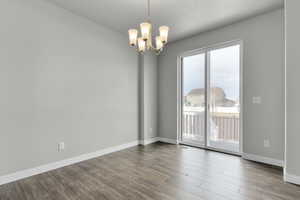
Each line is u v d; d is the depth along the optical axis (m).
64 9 2.69
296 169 2.09
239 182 2.15
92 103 3.09
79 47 2.89
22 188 2.02
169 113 4.18
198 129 3.82
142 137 4.02
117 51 3.54
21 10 2.22
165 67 4.24
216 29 3.34
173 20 3.00
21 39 2.23
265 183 2.12
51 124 2.54
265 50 2.76
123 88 3.67
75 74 2.83
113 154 3.30
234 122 3.28
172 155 3.23
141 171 2.51
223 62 3.41
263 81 2.79
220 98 3.47
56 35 2.59
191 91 3.92
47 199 1.81
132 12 2.77
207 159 3.00
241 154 3.10
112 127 3.44
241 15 2.83
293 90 2.11
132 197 1.84
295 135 2.10
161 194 1.90
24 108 2.27
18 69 2.21
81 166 2.70
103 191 1.96
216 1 2.43
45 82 2.47
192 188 2.02
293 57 2.11
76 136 2.85
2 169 2.10
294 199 1.78
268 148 2.75
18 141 2.22
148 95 4.13
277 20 2.64
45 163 2.49
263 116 2.80
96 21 3.10
